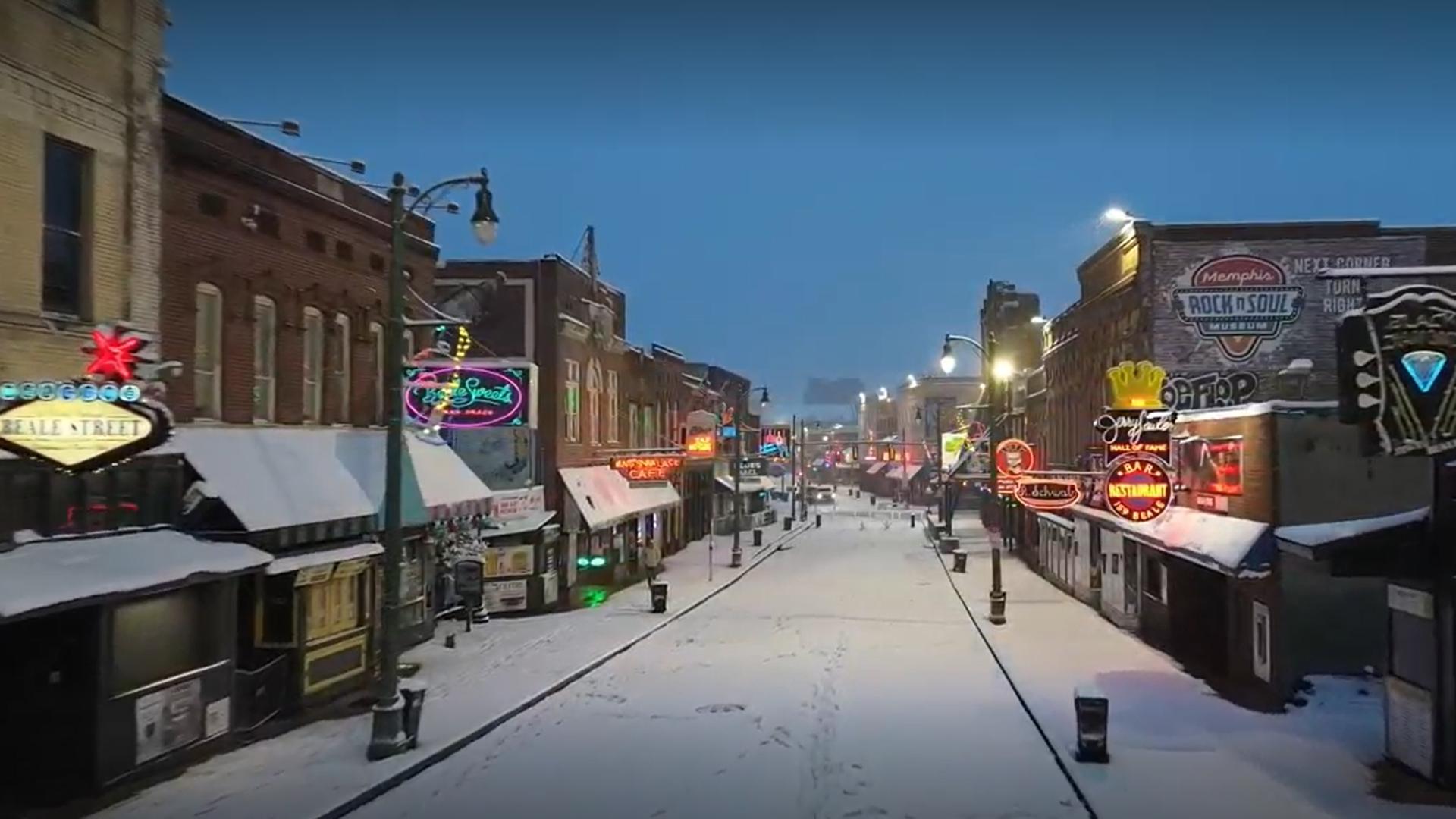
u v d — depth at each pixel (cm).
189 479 1716
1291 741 1681
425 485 2392
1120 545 3012
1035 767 1600
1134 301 3195
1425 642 1467
